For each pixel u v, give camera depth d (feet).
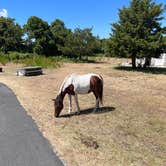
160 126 32.50
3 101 44.06
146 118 35.94
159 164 22.22
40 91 54.60
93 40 194.59
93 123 32.91
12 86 60.13
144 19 118.21
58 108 34.86
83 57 211.41
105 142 26.63
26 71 81.25
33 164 21.21
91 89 36.68
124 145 26.04
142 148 25.46
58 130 29.84
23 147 24.54
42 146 24.89
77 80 35.53
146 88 63.62
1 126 30.60
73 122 33.17
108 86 65.05
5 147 24.49
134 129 31.07
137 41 111.96
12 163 21.34
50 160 21.99
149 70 116.26
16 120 33.14
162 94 55.57
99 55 238.48
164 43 113.09
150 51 114.42
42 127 30.68
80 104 43.37
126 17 120.67
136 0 119.65
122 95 52.95
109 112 38.42
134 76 90.89
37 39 246.27
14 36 256.32
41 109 39.40
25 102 43.80
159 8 116.88
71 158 22.59
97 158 22.84
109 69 117.29
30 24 248.32
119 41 115.65
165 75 96.94
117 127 31.58
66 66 130.52
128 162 22.35
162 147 25.89
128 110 40.06
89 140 26.96
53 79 74.23
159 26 120.57
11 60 149.79
